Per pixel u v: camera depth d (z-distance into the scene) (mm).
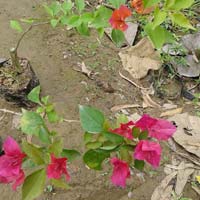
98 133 583
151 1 636
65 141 1001
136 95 1138
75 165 958
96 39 1274
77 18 773
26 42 1254
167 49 1220
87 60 1212
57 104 1084
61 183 576
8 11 1362
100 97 1119
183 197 929
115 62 1208
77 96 1113
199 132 1043
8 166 549
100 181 937
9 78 1033
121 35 750
